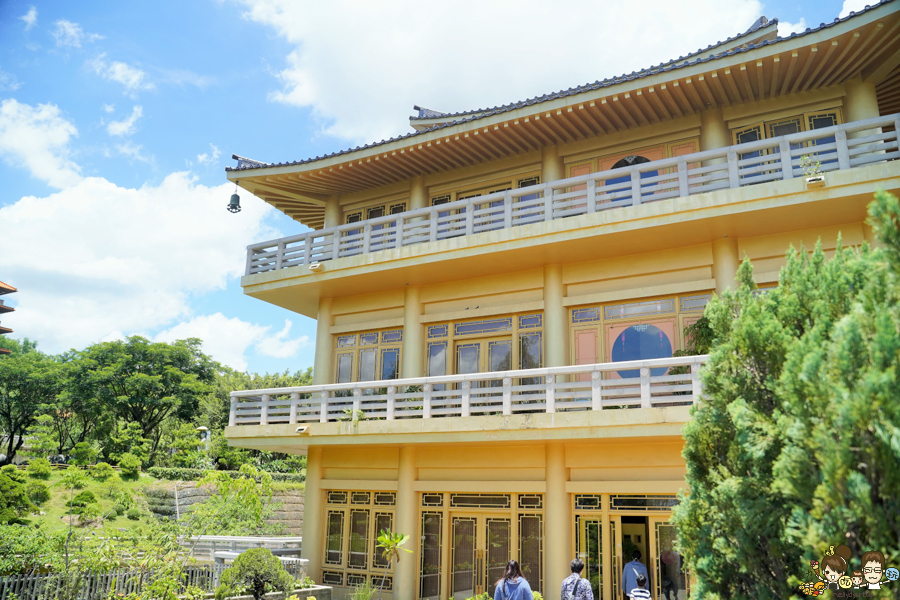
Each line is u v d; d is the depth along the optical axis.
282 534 27.59
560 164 17.00
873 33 12.39
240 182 19.52
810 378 4.66
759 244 13.96
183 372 50.34
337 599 16.34
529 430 13.11
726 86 14.32
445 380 14.15
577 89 14.83
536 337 15.88
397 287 17.86
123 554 13.85
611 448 13.86
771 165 13.11
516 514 14.63
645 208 13.62
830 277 5.72
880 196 5.01
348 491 17.16
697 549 6.13
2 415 49.78
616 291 15.00
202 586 14.24
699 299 14.28
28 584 12.09
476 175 18.08
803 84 14.30
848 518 4.30
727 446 6.35
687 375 12.14
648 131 16.00
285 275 17.89
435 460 15.80
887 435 4.19
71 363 48.12
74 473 16.34
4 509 24.36
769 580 5.55
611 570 13.29
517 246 14.83
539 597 11.83
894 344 4.36
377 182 19.30
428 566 15.34
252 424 18.31
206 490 31.73
